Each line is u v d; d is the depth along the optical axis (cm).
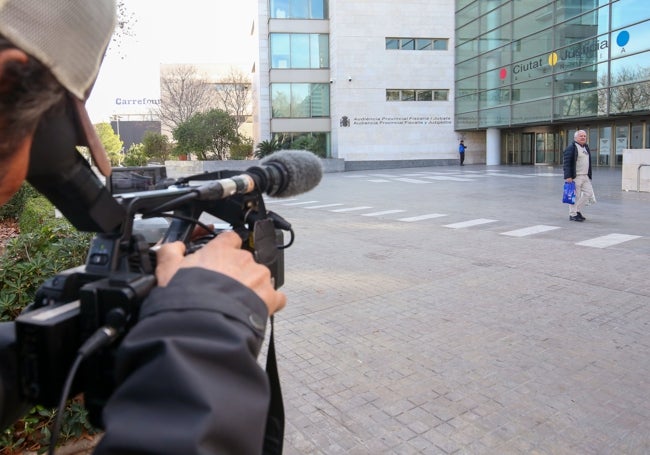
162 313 77
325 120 3628
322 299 561
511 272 659
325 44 3584
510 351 418
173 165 3152
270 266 113
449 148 3656
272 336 116
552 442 295
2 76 60
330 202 1555
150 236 175
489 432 306
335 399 347
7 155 66
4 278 294
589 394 347
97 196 85
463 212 1240
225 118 3491
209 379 70
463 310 518
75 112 73
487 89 3284
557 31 2662
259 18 3816
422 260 740
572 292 568
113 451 66
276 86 3556
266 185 115
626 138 2658
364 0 3488
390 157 3584
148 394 69
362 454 288
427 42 3591
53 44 64
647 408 329
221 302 79
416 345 433
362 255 782
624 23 2261
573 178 1035
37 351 83
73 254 318
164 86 4625
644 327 462
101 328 81
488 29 3228
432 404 338
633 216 1102
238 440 70
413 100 3597
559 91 2684
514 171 2728
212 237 116
